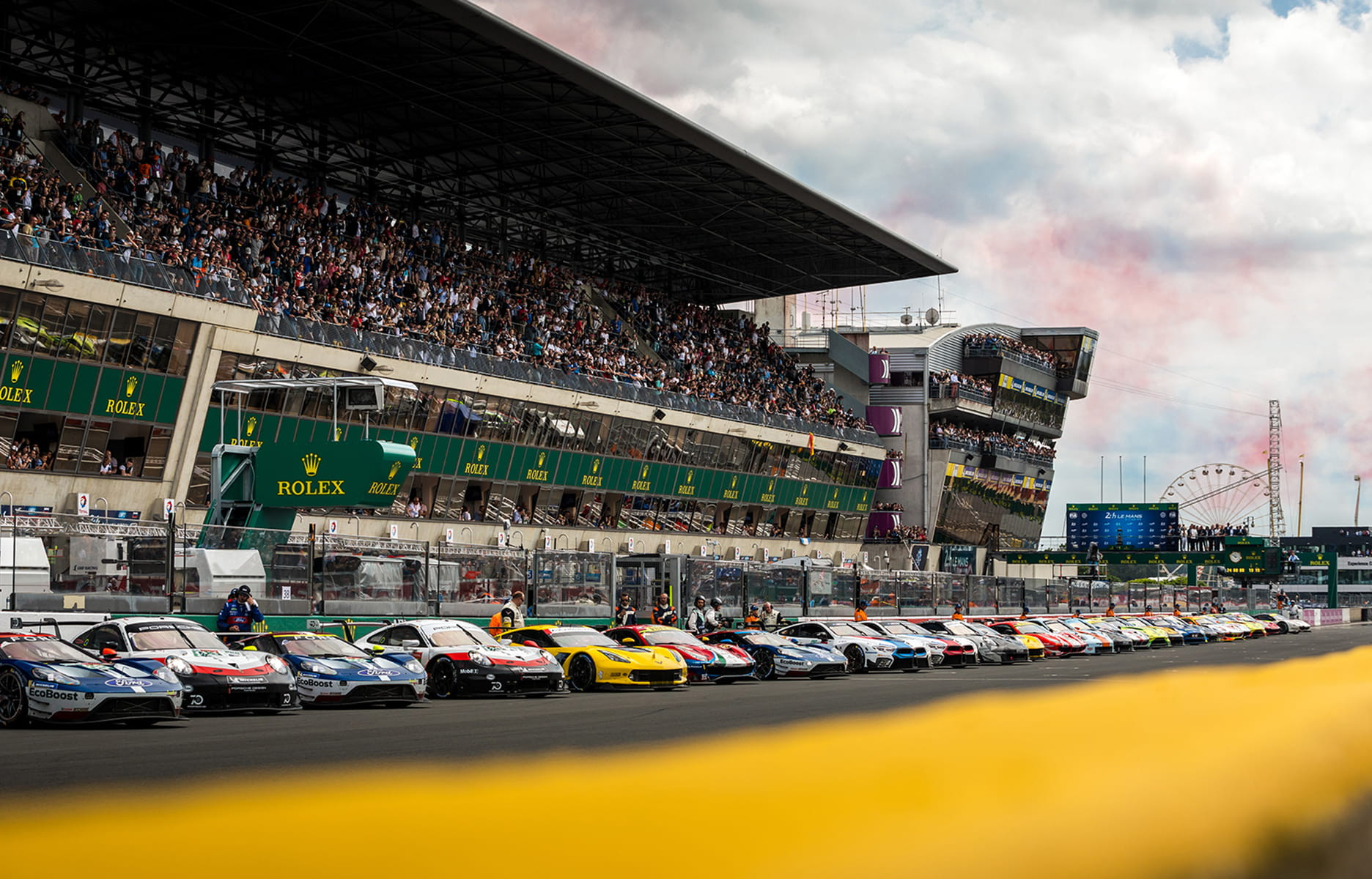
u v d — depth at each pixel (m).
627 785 5.14
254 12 42.03
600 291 64.94
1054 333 98.50
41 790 10.00
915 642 36.12
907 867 3.86
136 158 42.72
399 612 31.05
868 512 76.31
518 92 48.59
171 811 5.07
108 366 37.41
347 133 54.59
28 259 34.81
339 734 15.58
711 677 28.95
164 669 17.48
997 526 92.00
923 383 83.50
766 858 3.86
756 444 64.75
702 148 53.16
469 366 48.47
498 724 17.27
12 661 16.70
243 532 27.75
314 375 43.19
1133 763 5.66
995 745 5.95
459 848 4.22
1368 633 78.19
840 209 62.66
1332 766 6.29
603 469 56.03
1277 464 164.12
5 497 35.22
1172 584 89.25
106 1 42.12
